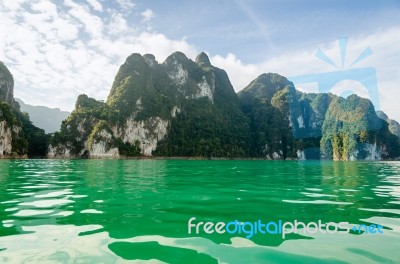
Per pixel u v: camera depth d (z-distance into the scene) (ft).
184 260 13.43
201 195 33.17
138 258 13.61
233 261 13.39
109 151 334.03
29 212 23.41
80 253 14.20
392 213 23.81
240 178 58.13
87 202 28.12
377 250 15.02
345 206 26.81
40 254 14.03
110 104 388.57
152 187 40.65
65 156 319.47
